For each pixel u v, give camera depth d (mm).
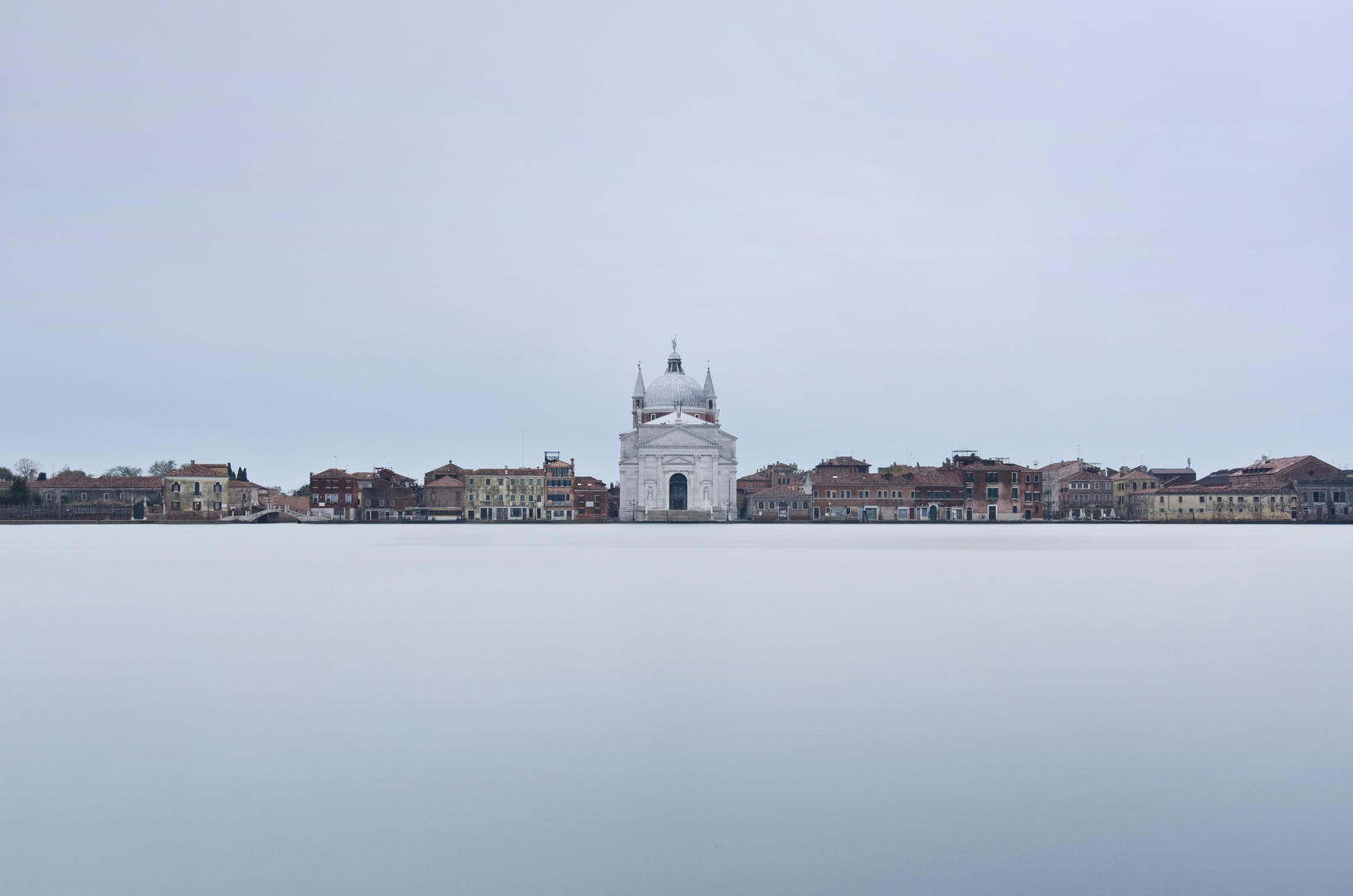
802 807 25219
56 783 26859
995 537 167125
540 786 26531
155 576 81000
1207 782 26672
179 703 34500
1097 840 23328
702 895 21047
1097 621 52719
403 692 35906
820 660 41375
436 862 22438
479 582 75625
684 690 36062
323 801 25656
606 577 79312
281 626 51594
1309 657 42125
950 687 36562
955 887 21281
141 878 21703
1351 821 24266
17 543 142500
